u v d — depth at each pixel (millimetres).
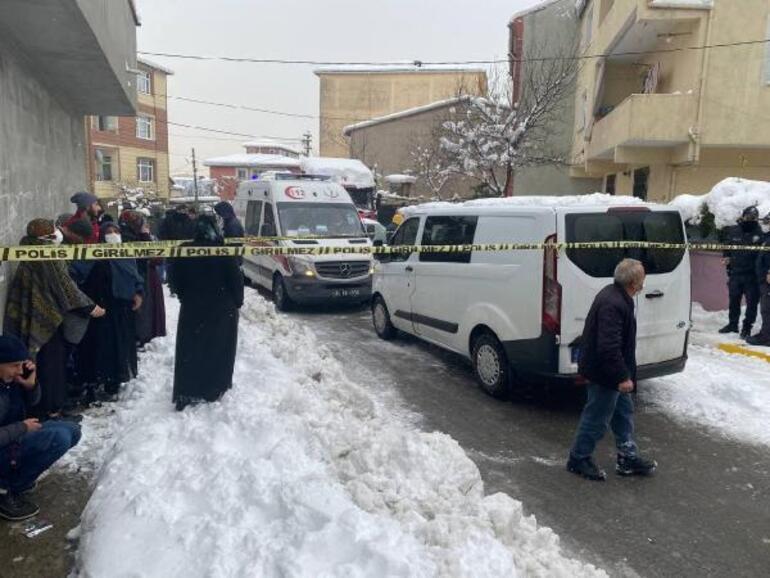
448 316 7016
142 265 6652
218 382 4680
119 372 5227
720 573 3479
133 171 41031
